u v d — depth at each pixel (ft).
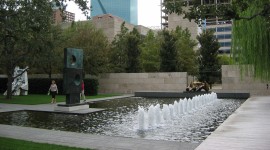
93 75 129.18
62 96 106.93
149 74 125.49
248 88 107.65
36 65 106.73
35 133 35.32
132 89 128.06
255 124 40.09
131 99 98.37
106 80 132.77
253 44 73.72
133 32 156.46
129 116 53.67
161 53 131.13
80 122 46.85
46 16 40.91
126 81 129.08
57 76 132.16
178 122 46.52
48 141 30.73
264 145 27.94
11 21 33.81
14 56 87.92
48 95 112.88
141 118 40.19
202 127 41.78
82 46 116.57
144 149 27.14
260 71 76.02
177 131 38.70
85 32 122.42
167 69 129.49
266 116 48.32
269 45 72.38
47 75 135.44
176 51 132.05
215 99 89.66
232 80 109.50
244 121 42.91
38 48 82.79
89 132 38.45
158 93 108.37
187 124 44.52
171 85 121.80
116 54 141.79
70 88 61.36
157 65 154.30
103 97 102.47
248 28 73.56
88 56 115.24
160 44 147.02
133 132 38.11
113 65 137.90
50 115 55.62
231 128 36.99
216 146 27.66
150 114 42.01
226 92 104.27
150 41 171.22
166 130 39.45
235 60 81.05
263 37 72.13
